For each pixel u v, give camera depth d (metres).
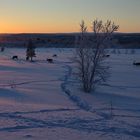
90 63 41.38
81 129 19.08
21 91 36.53
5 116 21.80
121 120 22.25
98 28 41.84
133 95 37.62
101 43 41.69
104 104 30.41
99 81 45.03
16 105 26.36
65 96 34.88
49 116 22.41
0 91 35.69
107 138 17.20
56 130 18.59
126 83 49.66
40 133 17.73
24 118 21.42
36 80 49.94
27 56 105.69
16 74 58.56
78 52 41.88
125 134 18.36
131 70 74.38
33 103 28.53
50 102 29.97
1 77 52.28
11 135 17.05
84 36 41.88
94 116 23.34
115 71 70.44
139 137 17.89
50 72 65.75
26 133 17.59
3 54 136.88
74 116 22.88
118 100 33.41
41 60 105.75
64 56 129.75
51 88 41.16
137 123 21.42
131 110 27.30
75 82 48.84
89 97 35.12
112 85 46.94
